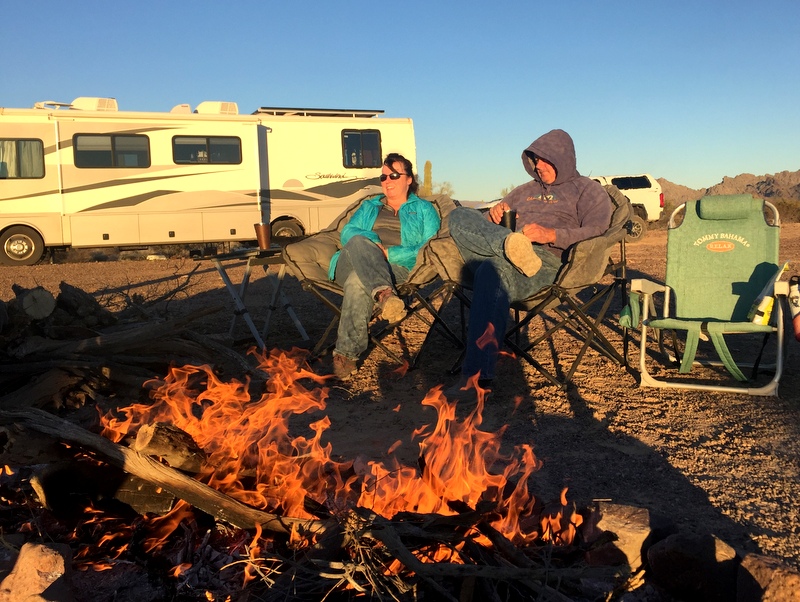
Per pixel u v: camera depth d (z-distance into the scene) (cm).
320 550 205
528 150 447
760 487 268
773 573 186
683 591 201
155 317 509
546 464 296
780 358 380
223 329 606
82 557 219
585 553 217
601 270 416
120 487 239
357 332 425
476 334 389
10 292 917
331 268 463
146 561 217
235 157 1408
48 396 359
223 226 1412
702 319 446
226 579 207
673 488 270
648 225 1794
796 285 374
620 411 363
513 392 404
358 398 397
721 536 231
